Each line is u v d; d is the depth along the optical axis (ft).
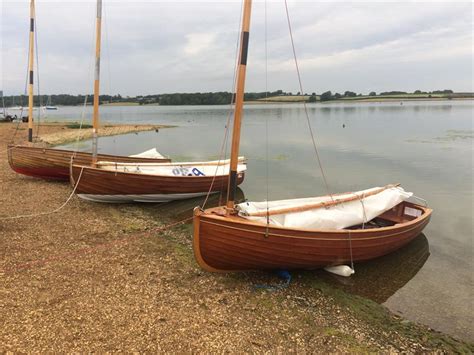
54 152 53.62
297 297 25.23
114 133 153.89
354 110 395.34
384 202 34.58
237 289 25.55
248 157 90.58
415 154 94.48
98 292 23.76
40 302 22.04
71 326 19.86
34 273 25.84
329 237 26.66
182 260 29.76
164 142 125.29
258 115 319.27
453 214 47.06
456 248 36.19
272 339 20.35
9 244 30.78
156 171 50.08
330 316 23.36
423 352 20.38
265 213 26.45
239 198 53.16
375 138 131.03
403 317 24.21
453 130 155.84
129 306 22.34
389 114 296.10
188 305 23.02
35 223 36.63
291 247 25.43
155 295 23.90
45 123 187.73
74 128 159.94
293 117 280.92
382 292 27.37
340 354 19.62
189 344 19.21
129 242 33.22
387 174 70.95
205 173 54.13
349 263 29.73
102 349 18.25
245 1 22.79
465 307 25.73
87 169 42.37
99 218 39.83
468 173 71.46
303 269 28.60
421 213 37.70
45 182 54.70
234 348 19.22
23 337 18.61
